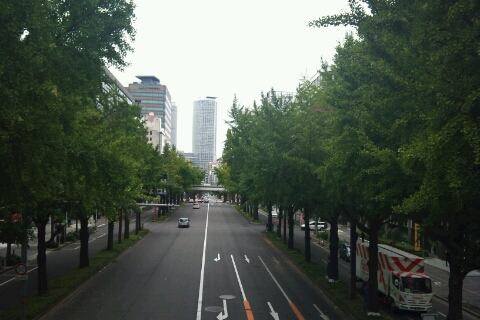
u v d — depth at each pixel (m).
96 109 21.59
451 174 8.88
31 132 12.09
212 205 122.81
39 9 11.71
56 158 13.12
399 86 11.60
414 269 21.47
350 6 13.35
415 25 10.63
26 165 12.30
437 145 8.94
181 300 21.02
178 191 91.31
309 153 21.75
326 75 20.52
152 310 19.05
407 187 12.24
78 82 14.03
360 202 16.34
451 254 13.94
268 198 30.50
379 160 12.75
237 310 19.31
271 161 22.89
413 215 14.12
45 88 12.05
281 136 23.66
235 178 55.09
